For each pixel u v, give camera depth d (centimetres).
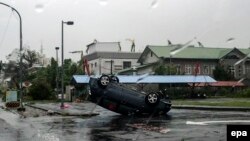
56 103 4603
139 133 1462
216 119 1983
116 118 2186
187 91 5575
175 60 6988
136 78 5559
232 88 6431
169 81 5594
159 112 2325
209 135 1366
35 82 5791
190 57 7056
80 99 5069
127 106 2333
